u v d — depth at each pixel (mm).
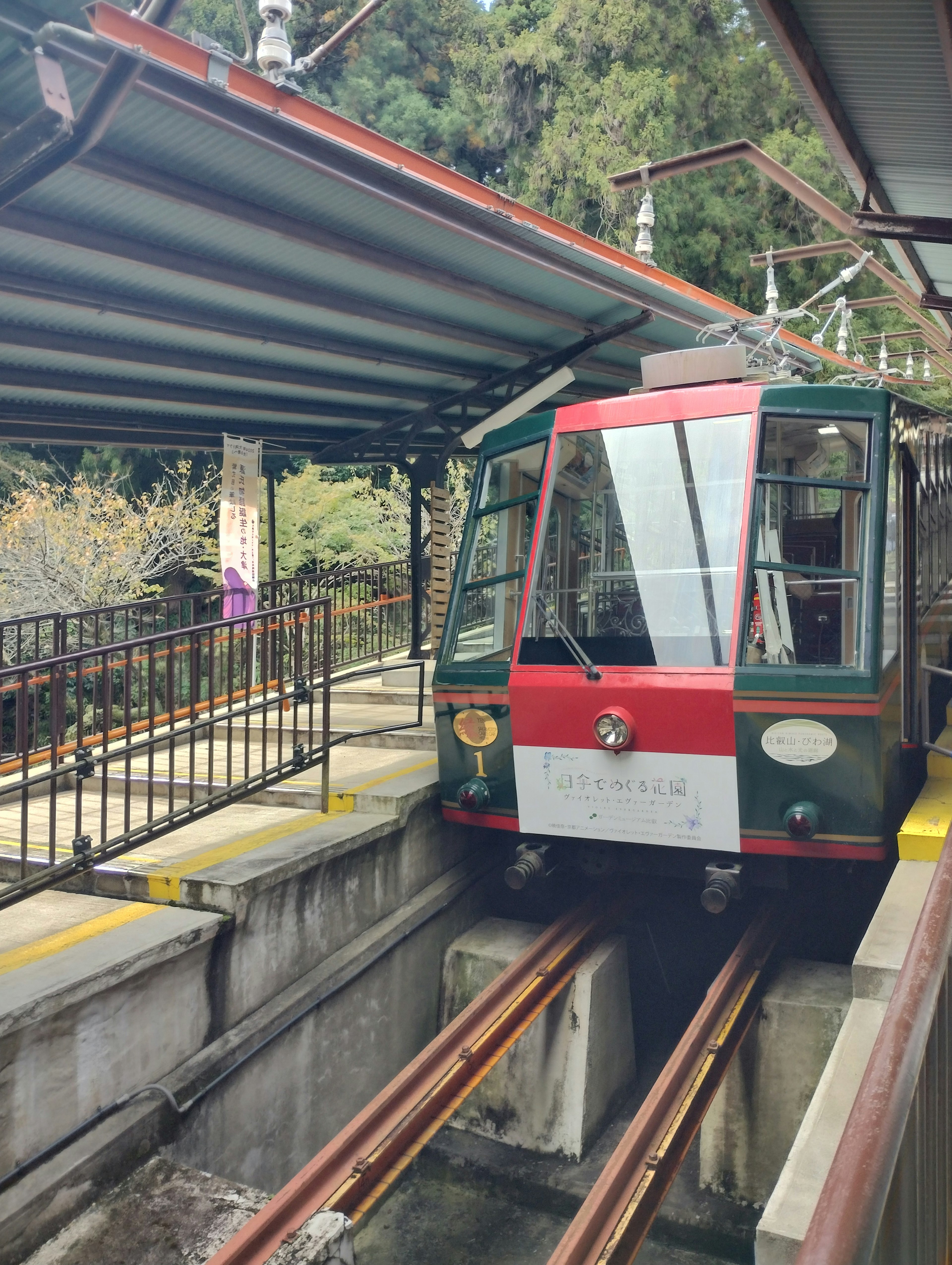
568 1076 6629
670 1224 6141
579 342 9805
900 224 6625
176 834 6668
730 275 24812
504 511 7012
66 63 4773
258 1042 5500
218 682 13789
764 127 25562
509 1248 5977
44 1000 4301
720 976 6254
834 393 6164
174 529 19219
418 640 12656
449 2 28953
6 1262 4105
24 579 17656
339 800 7168
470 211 6785
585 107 23922
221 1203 4516
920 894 5160
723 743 5973
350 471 23609
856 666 5742
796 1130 6105
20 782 4945
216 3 24609
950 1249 2262
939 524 8258
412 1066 5500
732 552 6098
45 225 5699
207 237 6465
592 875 6898
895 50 5480
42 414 8891
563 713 6402
